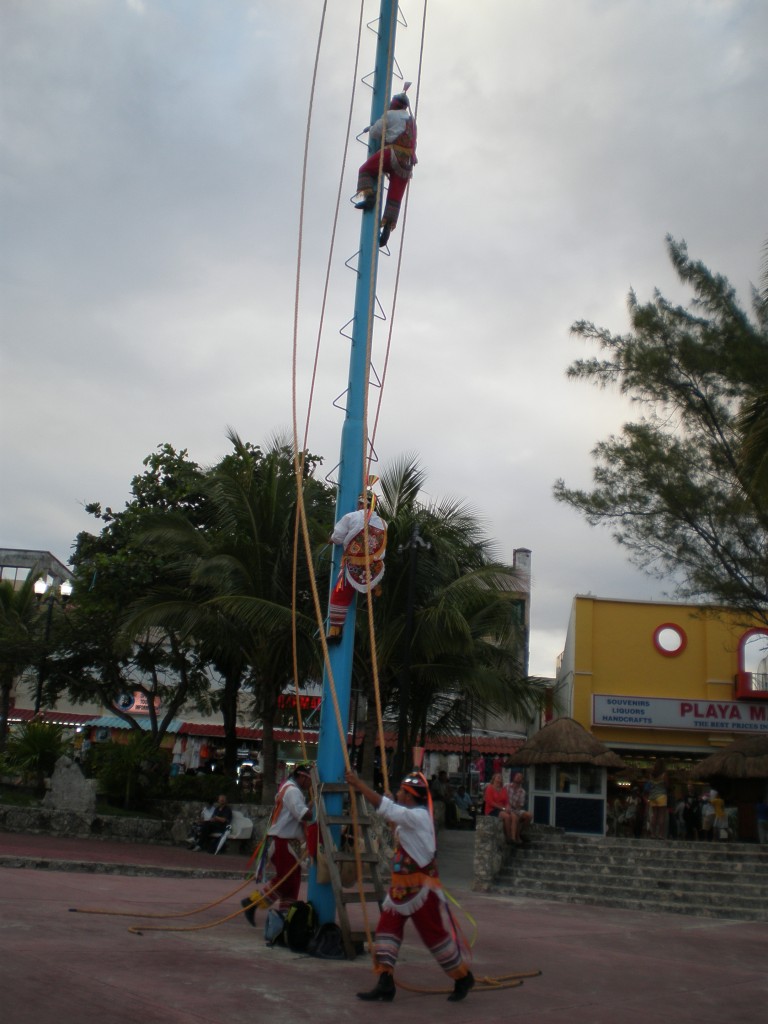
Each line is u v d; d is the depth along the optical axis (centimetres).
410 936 1024
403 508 2255
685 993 822
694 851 1833
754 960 1079
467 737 3597
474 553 2395
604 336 2012
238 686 2798
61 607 3122
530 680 2528
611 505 1973
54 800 2061
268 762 2225
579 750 2356
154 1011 566
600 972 898
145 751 2294
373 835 1698
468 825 2881
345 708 892
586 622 3244
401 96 984
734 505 1877
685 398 1969
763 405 1617
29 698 4069
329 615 910
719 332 1928
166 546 2428
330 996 660
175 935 852
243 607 2042
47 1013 537
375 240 938
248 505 2230
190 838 2038
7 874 1216
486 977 793
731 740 3136
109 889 1166
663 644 3228
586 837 1962
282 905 854
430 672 2202
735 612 2058
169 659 2906
